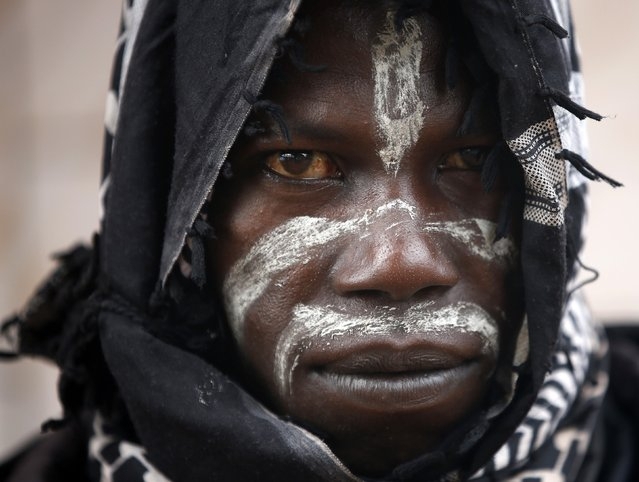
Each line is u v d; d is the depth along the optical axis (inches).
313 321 38.7
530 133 37.2
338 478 38.5
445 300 38.5
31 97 101.6
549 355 39.3
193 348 42.1
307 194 38.9
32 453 52.8
